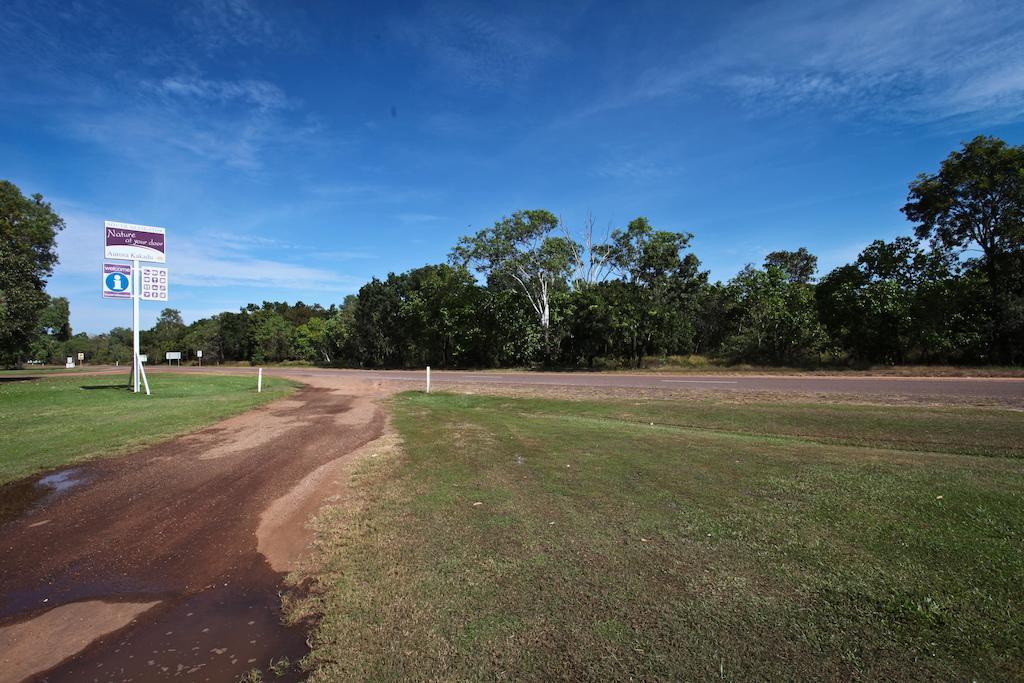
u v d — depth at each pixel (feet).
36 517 18.44
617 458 24.26
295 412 47.01
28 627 11.34
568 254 124.26
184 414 44.70
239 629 11.02
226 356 305.32
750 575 12.07
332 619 10.93
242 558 14.73
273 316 297.53
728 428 34.24
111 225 70.13
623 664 9.05
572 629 10.13
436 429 34.88
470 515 16.75
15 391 67.05
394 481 21.36
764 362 95.91
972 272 77.51
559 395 56.70
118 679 9.37
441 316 143.33
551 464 23.48
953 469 20.43
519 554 13.57
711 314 132.36
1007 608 10.23
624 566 12.71
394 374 118.73
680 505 17.02
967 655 8.96
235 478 23.17
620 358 112.47
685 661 9.08
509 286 130.00
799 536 14.11
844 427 31.58
